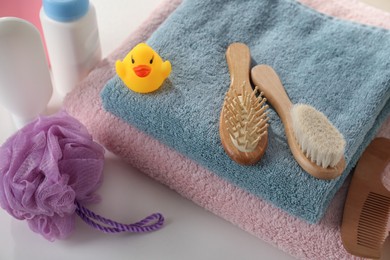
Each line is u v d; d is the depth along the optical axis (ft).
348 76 2.31
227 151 2.09
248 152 2.06
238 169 2.11
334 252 2.11
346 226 2.11
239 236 2.32
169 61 2.35
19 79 2.27
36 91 2.38
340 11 2.74
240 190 2.23
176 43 2.40
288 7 2.55
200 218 2.35
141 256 2.24
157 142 2.32
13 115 2.51
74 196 2.17
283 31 2.48
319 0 2.78
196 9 2.50
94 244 2.26
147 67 2.19
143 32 2.65
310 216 2.06
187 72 2.32
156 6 2.99
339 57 2.37
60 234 2.22
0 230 2.29
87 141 2.24
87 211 2.26
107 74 2.52
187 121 2.18
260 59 2.39
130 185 2.43
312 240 2.13
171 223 2.33
